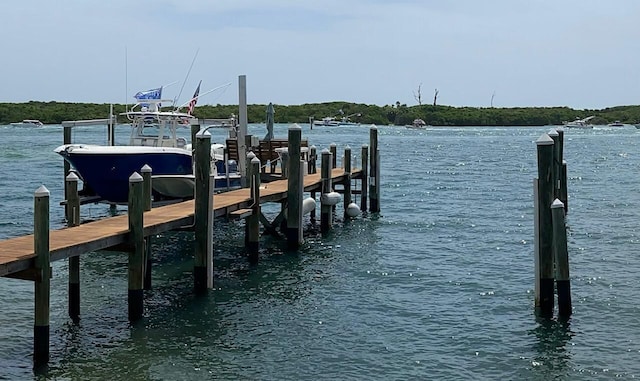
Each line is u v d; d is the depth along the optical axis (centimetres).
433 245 2253
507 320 1491
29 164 4806
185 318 1494
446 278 1831
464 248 2211
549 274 1509
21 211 2816
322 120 14675
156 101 2552
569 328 1441
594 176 4600
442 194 3581
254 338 1383
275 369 1238
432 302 1622
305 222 2648
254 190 1938
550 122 18175
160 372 1218
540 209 1497
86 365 1241
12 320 1474
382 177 4459
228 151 2548
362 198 2878
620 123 17288
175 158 2341
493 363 1268
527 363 1266
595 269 1939
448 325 1462
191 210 1780
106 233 1421
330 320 1492
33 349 1309
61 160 5100
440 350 1327
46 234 1199
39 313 1218
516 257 2083
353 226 2564
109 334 1395
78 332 1404
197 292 1652
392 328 1445
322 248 2172
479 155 6719
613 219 2786
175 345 1341
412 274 1869
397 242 2291
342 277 1834
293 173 2061
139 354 1295
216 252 2108
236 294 1672
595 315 1523
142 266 1449
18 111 12481
